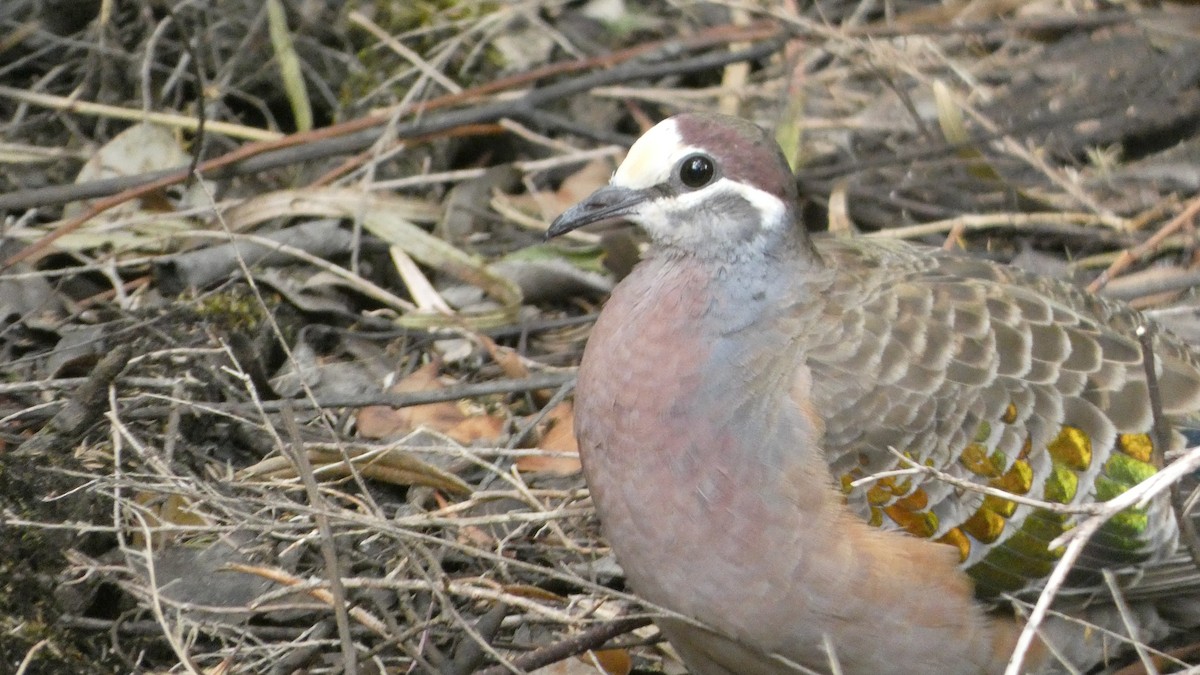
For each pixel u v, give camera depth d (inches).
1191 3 574.6
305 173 518.6
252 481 388.2
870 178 522.6
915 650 335.9
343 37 550.3
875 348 336.2
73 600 354.6
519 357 450.3
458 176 510.3
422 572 349.7
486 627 359.9
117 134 522.6
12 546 345.4
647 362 336.8
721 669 362.3
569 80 536.1
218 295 441.4
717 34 543.8
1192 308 456.1
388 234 482.0
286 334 451.2
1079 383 344.5
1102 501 340.8
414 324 461.4
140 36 533.3
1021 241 501.7
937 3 593.3
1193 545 328.2
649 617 360.2
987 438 335.9
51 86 530.6
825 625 331.6
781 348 335.6
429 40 556.1
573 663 377.1
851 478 329.1
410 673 360.8
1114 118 530.6
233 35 539.2
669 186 346.9
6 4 527.8
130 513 376.2
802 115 536.7
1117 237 491.8
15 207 458.0
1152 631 363.6
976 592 339.0
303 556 381.4
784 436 327.3
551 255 485.4
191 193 494.0
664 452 331.3
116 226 462.3
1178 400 355.9
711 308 340.2
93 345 421.4
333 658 366.0
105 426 390.0
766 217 343.0
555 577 360.2
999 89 550.6
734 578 331.6
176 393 397.1
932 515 332.2
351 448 394.6
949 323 342.6
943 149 499.2
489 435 429.7
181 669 355.3
